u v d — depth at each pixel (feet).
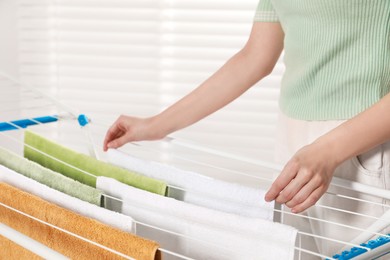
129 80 7.64
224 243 2.66
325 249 3.56
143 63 7.57
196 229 2.74
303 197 2.76
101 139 7.68
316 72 3.42
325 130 3.42
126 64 7.63
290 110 3.61
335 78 3.34
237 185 2.92
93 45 7.70
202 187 3.04
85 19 7.67
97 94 7.78
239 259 2.62
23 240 2.80
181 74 7.48
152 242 2.38
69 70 7.81
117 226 2.69
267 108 7.27
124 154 3.50
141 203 2.90
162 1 7.39
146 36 7.52
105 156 7.71
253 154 7.36
